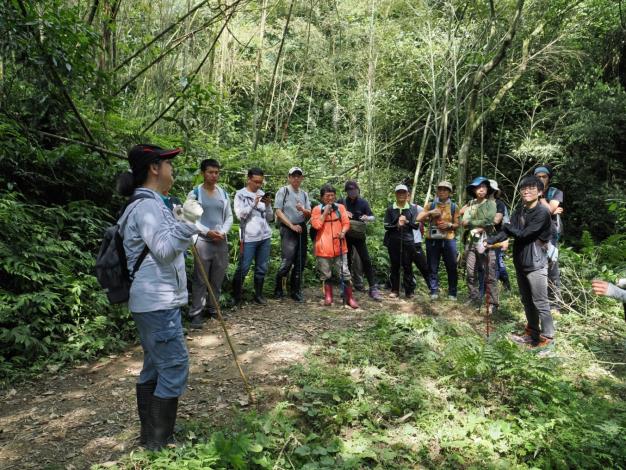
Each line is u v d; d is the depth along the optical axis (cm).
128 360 454
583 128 1231
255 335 522
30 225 520
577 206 1330
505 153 1377
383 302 686
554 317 598
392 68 1276
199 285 538
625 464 325
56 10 552
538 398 375
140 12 835
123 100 704
